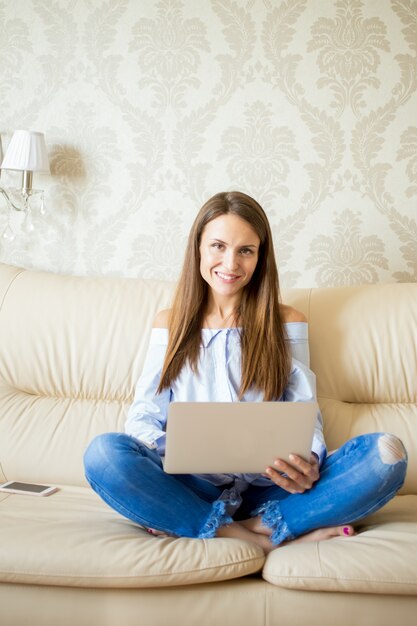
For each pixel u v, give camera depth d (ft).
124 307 6.31
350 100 6.95
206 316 5.71
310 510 4.52
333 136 6.98
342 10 6.91
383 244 7.02
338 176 7.00
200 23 7.03
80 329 6.26
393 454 4.34
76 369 6.20
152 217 7.20
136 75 7.12
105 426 5.95
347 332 6.05
